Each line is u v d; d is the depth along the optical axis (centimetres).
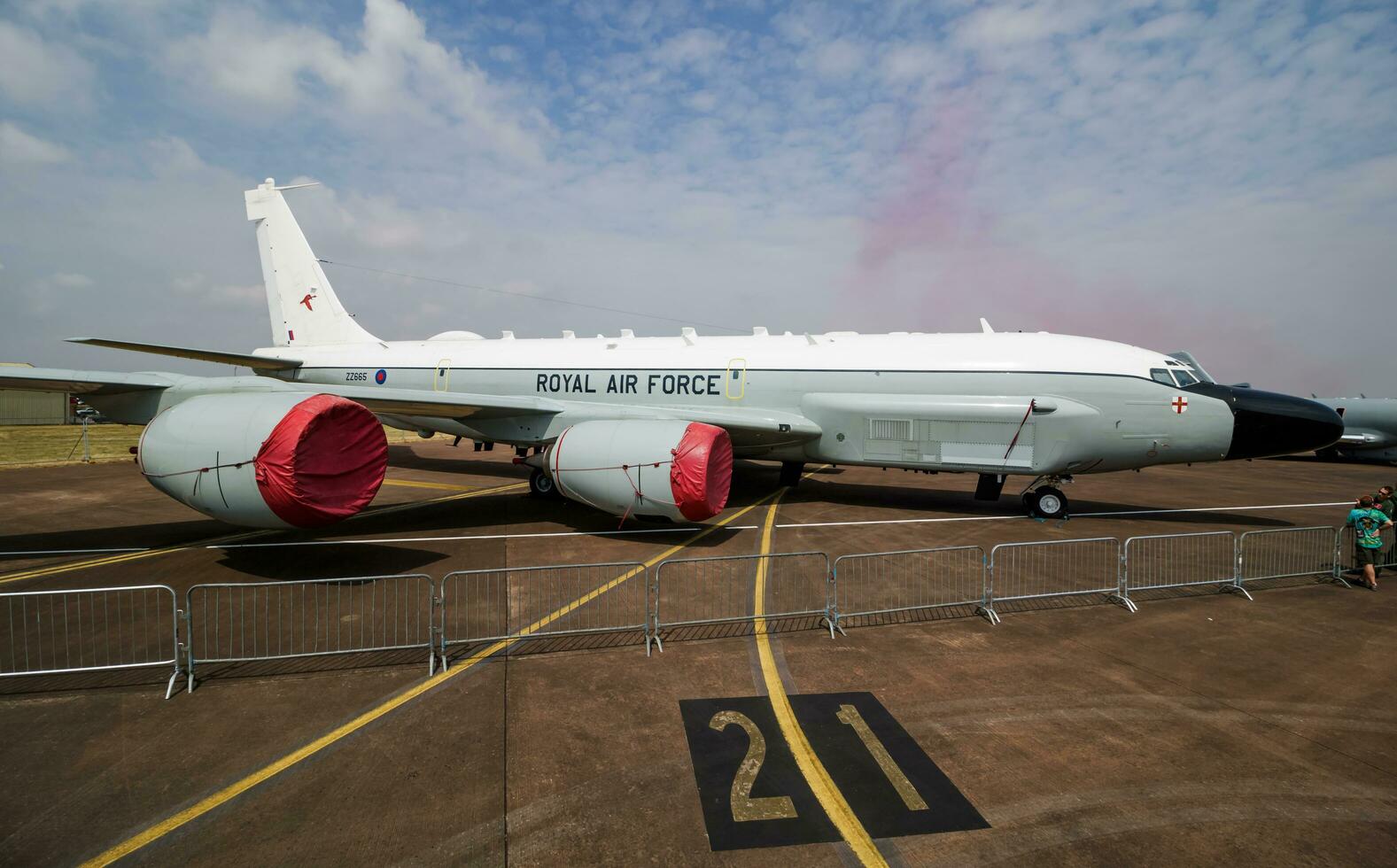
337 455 965
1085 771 495
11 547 1141
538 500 1667
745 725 555
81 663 663
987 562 829
